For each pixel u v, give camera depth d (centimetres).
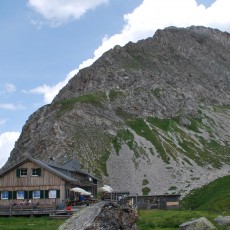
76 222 2517
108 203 2548
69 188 8262
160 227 4878
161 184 18188
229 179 14288
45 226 4716
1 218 6538
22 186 7969
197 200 12962
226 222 4788
